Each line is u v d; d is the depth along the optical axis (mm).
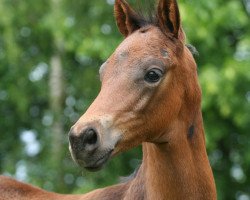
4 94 16844
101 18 14547
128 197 6410
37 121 17062
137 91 5789
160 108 5891
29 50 16344
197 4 12367
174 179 6152
